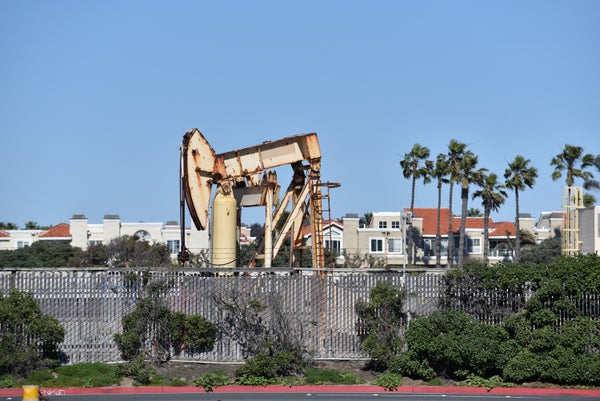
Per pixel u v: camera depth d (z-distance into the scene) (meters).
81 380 63.44
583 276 68.81
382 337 68.06
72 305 68.81
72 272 70.38
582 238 146.12
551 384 64.88
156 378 64.88
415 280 71.25
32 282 68.62
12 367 63.62
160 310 68.69
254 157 80.31
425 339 65.69
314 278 71.00
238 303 69.75
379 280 71.19
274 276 70.69
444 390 63.16
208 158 78.62
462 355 64.69
